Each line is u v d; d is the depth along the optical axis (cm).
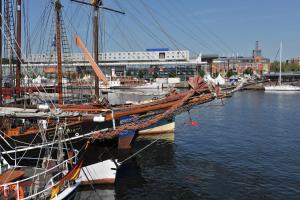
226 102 8144
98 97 3084
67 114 1712
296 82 16262
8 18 2470
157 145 3253
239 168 2522
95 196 1958
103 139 2058
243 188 2119
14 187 1251
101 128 2234
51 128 1977
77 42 2600
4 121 2066
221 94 2406
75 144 2112
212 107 7031
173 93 3081
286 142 3456
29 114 1625
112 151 2111
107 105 2278
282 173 2402
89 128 2169
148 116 2389
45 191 1304
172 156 2859
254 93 11788
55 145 1981
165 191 2061
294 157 2842
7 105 2084
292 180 2255
